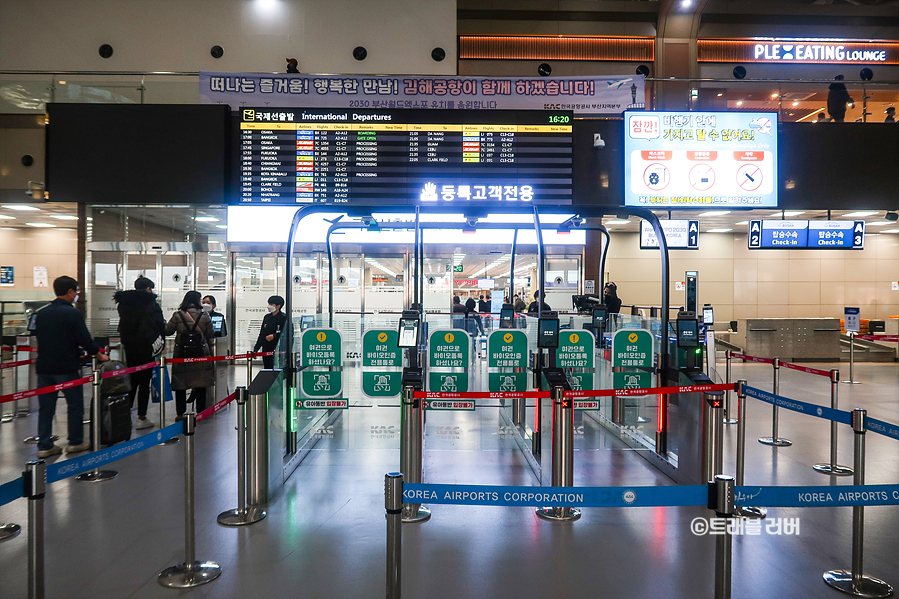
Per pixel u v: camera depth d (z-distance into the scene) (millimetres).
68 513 3998
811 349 14070
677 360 4930
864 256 17047
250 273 11281
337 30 10484
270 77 8023
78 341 5426
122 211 10602
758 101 8312
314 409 5730
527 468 5086
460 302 12086
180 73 8414
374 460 5316
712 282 16844
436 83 8078
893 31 12703
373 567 3197
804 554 3396
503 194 7359
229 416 7223
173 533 3662
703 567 3215
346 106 8055
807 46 12516
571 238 11516
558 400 4066
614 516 3951
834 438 5000
